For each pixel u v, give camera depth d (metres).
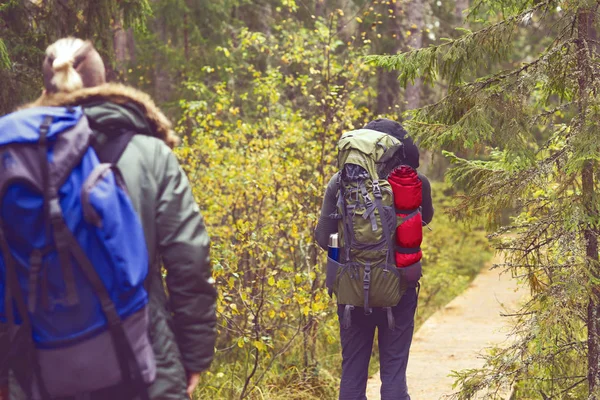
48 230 1.75
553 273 3.94
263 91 7.75
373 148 3.56
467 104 3.97
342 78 8.74
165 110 13.73
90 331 1.77
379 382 5.64
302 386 5.97
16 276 1.78
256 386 5.87
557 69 3.80
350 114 7.41
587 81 3.72
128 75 15.20
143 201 1.90
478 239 13.33
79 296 1.76
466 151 4.07
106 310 1.78
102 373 1.79
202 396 5.93
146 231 1.89
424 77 4.18
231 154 7.03
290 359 6.51
